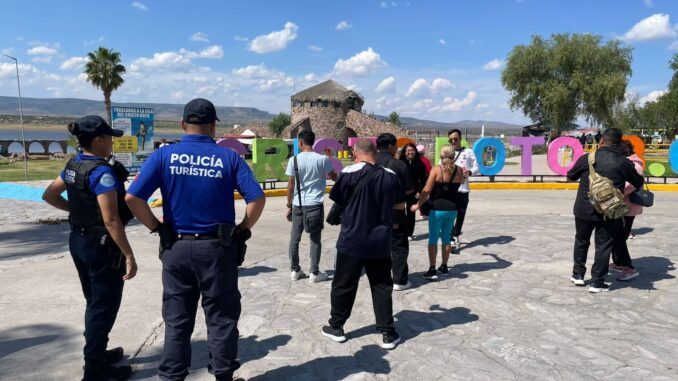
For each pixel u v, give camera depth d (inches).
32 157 1606.8
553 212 458.0
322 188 230.8
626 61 1786.4
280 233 366.6
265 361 151.2
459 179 232.7
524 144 679.1
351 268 159.3
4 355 154.4
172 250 118.6
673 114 2139.5
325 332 168.1
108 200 120.3
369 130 2655.0
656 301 200.7
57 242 331.3
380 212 156.9
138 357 154.2
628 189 220.1
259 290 223.1
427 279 236.5
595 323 178.7
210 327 123.8
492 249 299.0
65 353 155.9
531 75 1894.7
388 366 147.4
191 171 117.7
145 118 902.4
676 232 339.3
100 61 1727.4
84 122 125.3
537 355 153.0
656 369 142.8
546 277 237.9
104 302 130.3
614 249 227.6
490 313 190.5
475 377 139.6
